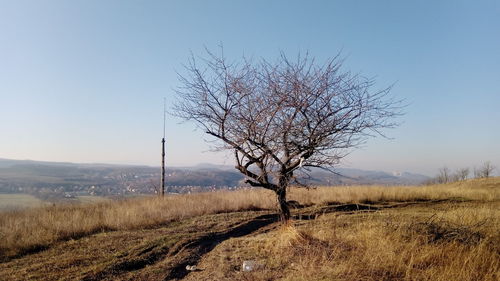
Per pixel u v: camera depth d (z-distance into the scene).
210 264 6.70
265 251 7.00
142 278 6.18
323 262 5.87
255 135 7.22
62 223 9.59
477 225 7.44
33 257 7.35
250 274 5.82
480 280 5.17
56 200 15.33
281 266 6.08
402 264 5.60
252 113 7.27
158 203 13.79
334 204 15.59
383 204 16.19
